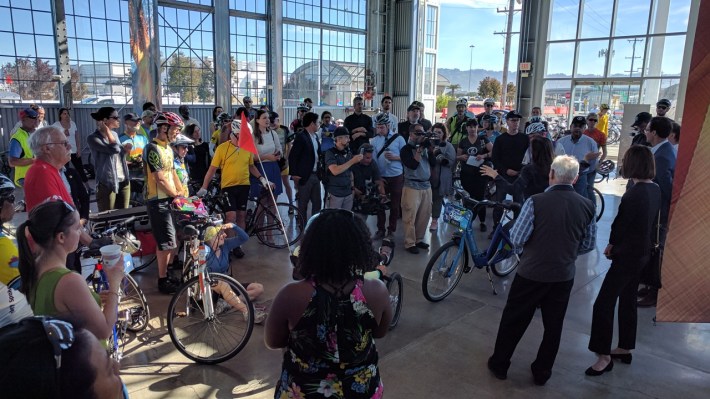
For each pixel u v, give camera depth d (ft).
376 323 5.65
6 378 2.53
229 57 41.96
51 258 6.20
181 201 12.24
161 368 10.66
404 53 55.21
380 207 19.38
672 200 7.80
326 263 5.31
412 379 10.36
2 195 7.61
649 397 9.84
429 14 57.93
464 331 12.62
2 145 31.30
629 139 38.73
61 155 10.18
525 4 44.78
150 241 15.80
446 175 21.40
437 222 22.12
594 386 10.21
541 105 46.03
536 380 10.22
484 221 22.66
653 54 41.52
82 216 17.33
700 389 10.14
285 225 22.13
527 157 19.92
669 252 7.94
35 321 2.82
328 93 51.13
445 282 15.25
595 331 10.54
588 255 19.13
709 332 12.67
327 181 18.66
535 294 9.86
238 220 18.03
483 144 22.80
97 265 10.59
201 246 11.45
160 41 38.24
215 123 29.09
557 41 44.60
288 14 45.88
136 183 21.06
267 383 10.18
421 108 23.41
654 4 40.68
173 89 39.63
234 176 17.49
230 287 11.48
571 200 9.49
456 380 10.36
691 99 7.45
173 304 10.91
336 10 49.90
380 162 20.07
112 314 7.32
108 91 35.86
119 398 3.12
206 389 9.92
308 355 5.39
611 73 43.34
